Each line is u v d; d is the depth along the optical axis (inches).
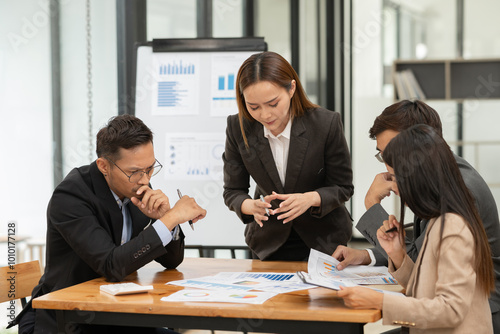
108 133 70.4
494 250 67.2
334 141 83.7
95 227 70.6
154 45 122.7
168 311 56.9
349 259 76.5
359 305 54.5
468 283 53.7
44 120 144.6
